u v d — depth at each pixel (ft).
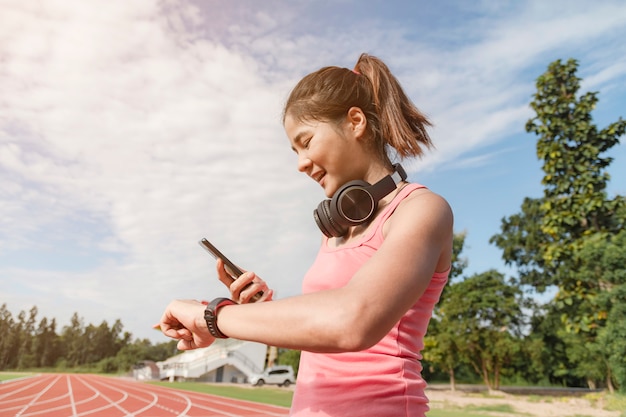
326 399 3.32
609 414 49.65
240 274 3.82
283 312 2.63
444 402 65.10
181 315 3.29
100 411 52.13
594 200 54.19
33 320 347.15
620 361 47.42
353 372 3.31
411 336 3.41
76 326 364.79
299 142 3.98
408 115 4.23
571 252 54.49
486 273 86.74
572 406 58.29
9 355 319.06
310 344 2.52
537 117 61.05
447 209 3.25
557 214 56.85
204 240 3.82
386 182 3.74
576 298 54.49
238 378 153.07
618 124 56.44
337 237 4.07
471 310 85.30
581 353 89.30
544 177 59.06
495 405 60.54
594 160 57.82
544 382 132.36
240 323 2.81
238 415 49.93
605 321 50.37
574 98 59.98
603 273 49.03
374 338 2.48
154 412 52.26
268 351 161.38
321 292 2.64
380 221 3.55
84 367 328.90
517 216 105.81
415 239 2.87
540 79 61.11
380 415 3.16
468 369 137.80
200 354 164.04
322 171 3.96
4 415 45.83
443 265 3.39
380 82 4.09
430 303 3.51
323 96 3.84
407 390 3.24
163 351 299.17
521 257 104.42
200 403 66.08
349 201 3.68
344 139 3.84
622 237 49.80
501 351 82.99
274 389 108.78
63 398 70.90
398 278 2.64
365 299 2.50
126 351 296.10
